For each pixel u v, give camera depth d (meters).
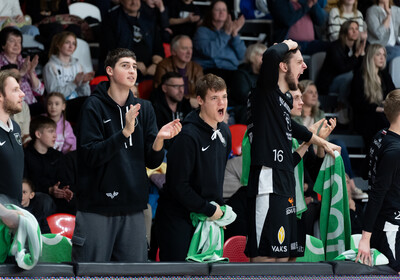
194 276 10.17
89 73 22.02
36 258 9.28
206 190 11.50
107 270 9.70
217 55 24.61
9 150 10.34
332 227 12.48
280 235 11.11
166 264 10.07
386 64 25.42
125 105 11.27
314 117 21.08
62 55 22.02
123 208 10.88
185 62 22.55
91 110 10.97
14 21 24.11
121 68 11.08
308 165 13.70
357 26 24.72
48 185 17.30
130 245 11.02
